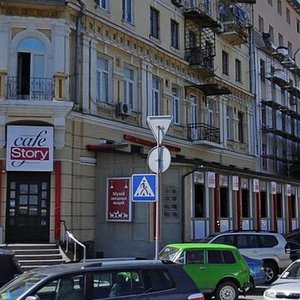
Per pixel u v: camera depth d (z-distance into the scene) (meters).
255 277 18.23
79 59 25.14
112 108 27.17
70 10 24.64
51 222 23.39
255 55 45.09
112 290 8.84
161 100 31.55
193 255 16.17
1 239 22.84
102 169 25.83
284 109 48.62
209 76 36.38
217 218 29.59
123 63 28.33
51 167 23.33
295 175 49.66
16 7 23.98
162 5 32.25
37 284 8.46
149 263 9.43
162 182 26.20
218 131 35.97
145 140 28.98
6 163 23.03
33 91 23.72
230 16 39.75
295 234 27.95
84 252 21.70
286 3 56.28
